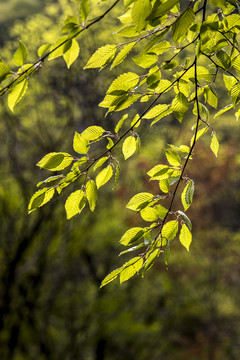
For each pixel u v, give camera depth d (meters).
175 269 10.60
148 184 9.66
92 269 10.06
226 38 1.56
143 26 1.34
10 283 8.77
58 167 1.64
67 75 8.85
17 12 14.19
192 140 1.78
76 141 1.65
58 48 1.34
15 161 8.93
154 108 1.67
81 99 8.97
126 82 1.57
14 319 9.04
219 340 10.56
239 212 11.10
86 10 1.26
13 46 8.98
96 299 9.90
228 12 1.50
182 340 10.57
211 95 1.79
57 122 9.10
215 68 1.75
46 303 9.25
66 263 9.76
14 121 8.84
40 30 8.95
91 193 1.72
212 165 10.17
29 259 9.26
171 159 1.79
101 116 9.02
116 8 8.69
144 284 10.52
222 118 10.27
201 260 11.10
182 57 8.15
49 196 1.67
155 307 10.88
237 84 1.68
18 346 9.52
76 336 9.88
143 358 10.80
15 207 8.97
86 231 9.72
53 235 9.05
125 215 9.95
